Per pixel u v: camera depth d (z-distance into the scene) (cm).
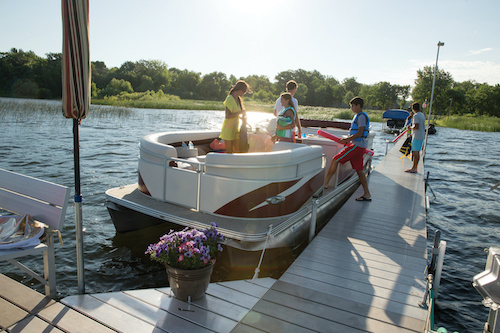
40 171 872
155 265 448
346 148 596
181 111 4688
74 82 261
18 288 308
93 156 1108
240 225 400
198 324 275
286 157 417
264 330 273
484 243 649
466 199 966
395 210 612
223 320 282
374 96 10700
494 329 230
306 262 400
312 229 474
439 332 267
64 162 988
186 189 438
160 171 457
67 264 439
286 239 427
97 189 754
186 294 300
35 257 460
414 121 943
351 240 472
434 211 842
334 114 5406
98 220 582
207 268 297
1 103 2814
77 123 278
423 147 1481
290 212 441
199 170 425
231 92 508
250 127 666
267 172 409
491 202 940
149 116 3186
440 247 406
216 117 3591
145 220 507
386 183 829
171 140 559
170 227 512
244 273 414
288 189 430
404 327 288
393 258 420
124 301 299
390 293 340
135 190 514
